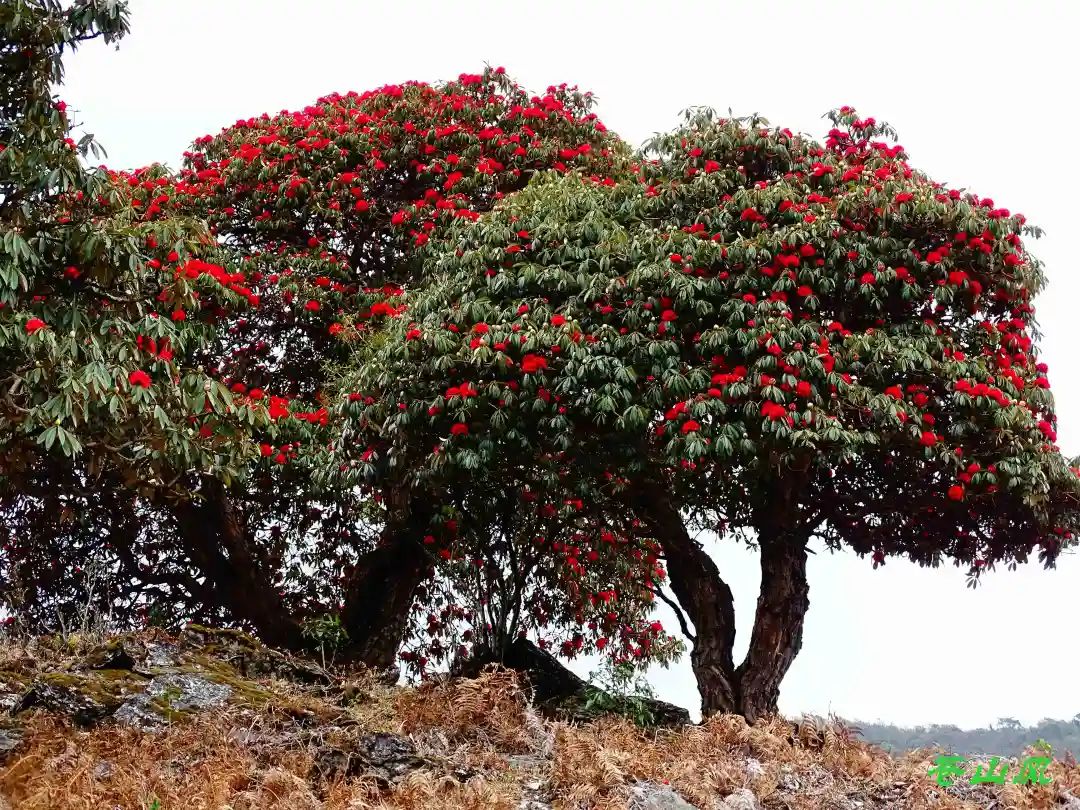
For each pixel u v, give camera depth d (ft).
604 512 42.88
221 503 44.34
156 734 23.94
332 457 38.32
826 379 33.24
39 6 28.68
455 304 36.63
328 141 49.83
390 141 50.98
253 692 26.78
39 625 44.32
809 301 34.58
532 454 35.58
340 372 44.14
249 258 47.50
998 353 37.11
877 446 35.76
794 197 36.94
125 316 32.01
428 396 35.40
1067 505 36.65
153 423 32.22
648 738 32.53
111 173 47.70
